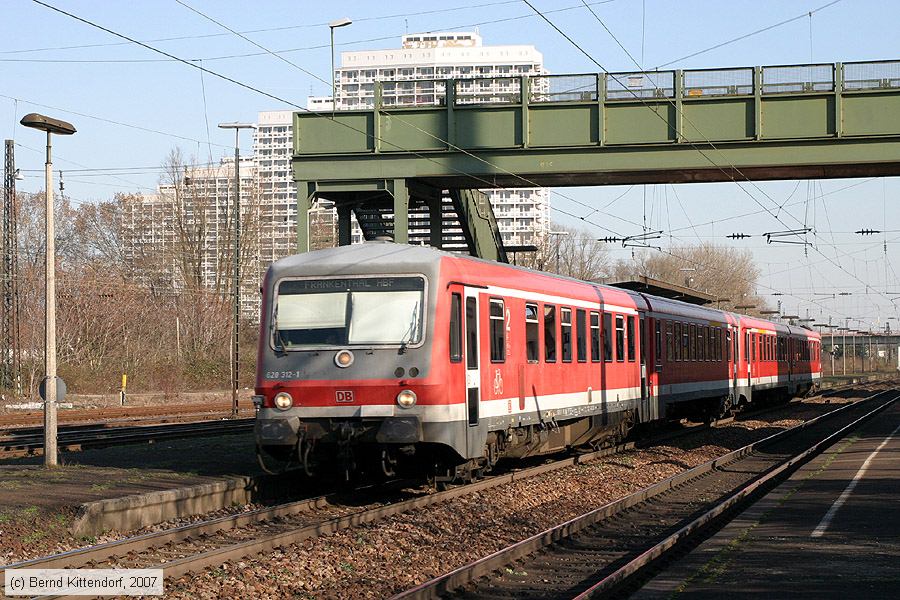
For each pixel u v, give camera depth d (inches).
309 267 594.9
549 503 631.8
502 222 5802.2
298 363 581.6
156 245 2933.1
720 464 862.5
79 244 2832.2
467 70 6633.9
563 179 1095.6
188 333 2573.8
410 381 564.1
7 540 435.2
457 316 590.9
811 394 2237.9
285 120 7244.1
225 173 3398.1
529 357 697.6
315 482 676.1
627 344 927.7
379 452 601.6
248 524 508.4
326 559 430.6
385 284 581.0
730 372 1346.0
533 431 717.3
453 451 587.2
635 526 552.7
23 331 2096.5
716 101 1010.1
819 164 998.4
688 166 1013.8
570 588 399.9
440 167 1037.8
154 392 2197.3
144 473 636.1
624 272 3735.2
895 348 5812.0
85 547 451.2
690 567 402.0
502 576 416.5
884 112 985.5
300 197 1056.8
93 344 2260.1
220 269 2792.8
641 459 887.1
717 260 3754.9
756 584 370.9
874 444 966.4
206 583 375.9
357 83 6712.6
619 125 1021.2
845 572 389.1
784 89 1000.2
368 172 1045.8
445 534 502.0
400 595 350.0
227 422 1254.9
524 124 1023.6
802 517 525.3
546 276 759.1
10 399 1771.7
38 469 665.6
